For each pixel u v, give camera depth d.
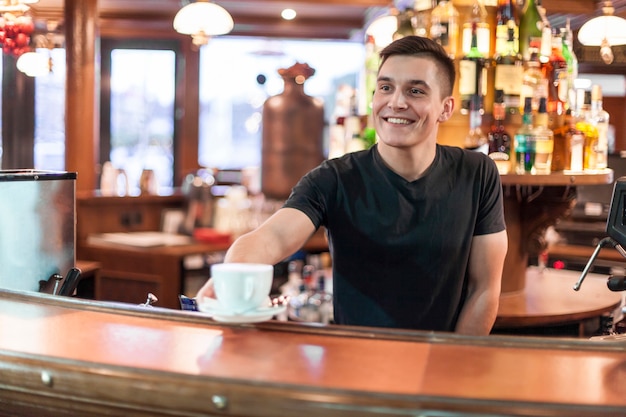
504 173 3.07
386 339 1.49
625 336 1.70
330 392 1.18
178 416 1.26
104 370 1.29
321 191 2.16
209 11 4.45
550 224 3.39
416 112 2.04
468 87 3.20
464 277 2.29
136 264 4.86
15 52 3.32
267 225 2.04
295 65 5.68
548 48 3.25
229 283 1.47
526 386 1.24
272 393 1.20
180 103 7.49
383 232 2.14
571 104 3.51
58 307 1.72
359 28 7.13
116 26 7.07
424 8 3.43
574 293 3.43
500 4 3.26
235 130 7.84
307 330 1.53
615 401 1.18
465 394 1.19
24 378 1.35
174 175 7.57
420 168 2.14
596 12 4.98
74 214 2.49
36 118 6.27
